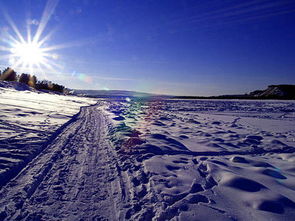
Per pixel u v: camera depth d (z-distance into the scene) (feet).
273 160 15.90
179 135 24.06
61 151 15.39
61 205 8.41
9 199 8.38
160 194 9.56
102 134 23.39
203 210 8.30
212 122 38.55
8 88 85.20
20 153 13.38
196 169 13.24
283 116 53.31
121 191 9.91
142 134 22.97
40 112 33.81
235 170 13.04
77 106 61.46
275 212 8.27
